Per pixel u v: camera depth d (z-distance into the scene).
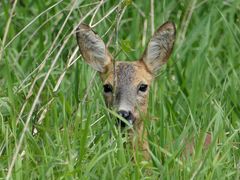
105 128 13.80
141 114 13.92
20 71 15.54
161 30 14.91
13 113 13.77
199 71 15.57
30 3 17.36
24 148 12.92
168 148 13.45
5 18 16.81
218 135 13.21
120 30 17.17
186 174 12.49
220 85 15.24
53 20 16.69
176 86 15.73
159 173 12.73
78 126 13.59
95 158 12.57
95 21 16.28
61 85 15.16
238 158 13.39
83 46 14.79
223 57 16.95
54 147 13.20
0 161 13.11
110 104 14.45
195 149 13.11
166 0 17.53
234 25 17.02
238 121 14.46
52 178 12.43
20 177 12.33
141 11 17.30
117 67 14.64
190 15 16.86
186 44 16.59
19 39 16.59
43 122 14.07
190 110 14.04
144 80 14.59
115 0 16.48
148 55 14.85
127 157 13.22
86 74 15.16
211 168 12.55
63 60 16.05
